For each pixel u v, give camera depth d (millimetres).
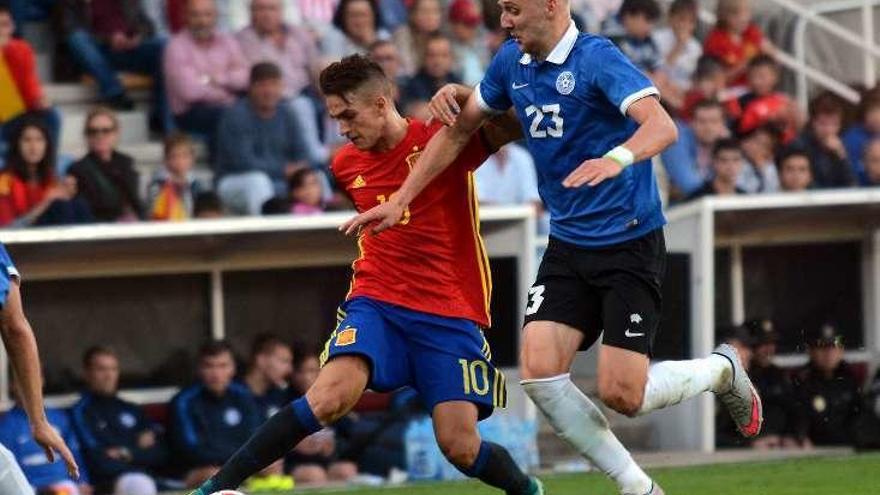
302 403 24484
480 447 25531
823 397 43594
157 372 42844
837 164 48750
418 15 46562
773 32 56875
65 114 45156
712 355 26172
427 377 25281
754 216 46406
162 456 39000
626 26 49656
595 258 24688
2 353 39594
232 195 42406
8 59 41906
